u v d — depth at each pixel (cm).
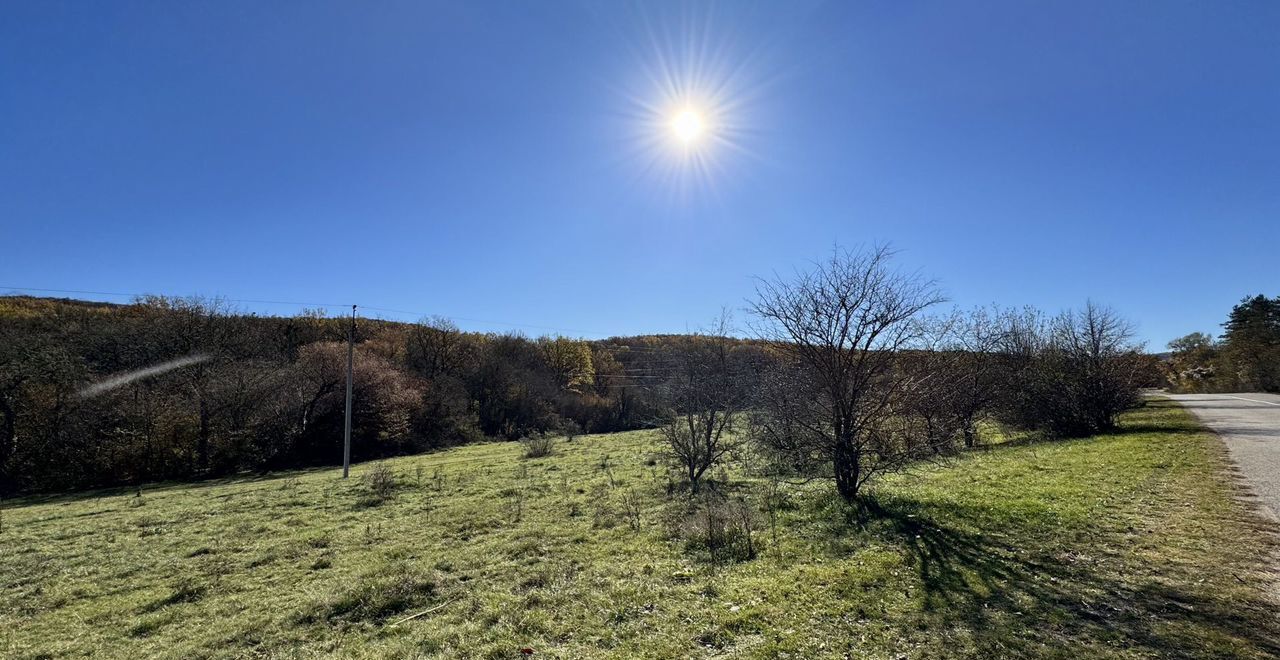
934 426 1091
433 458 3259
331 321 5762
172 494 2161
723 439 1870
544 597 669
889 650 456
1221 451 1399
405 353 5522
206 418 3188
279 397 3553
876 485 1148
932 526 820
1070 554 657
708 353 1656
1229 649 417
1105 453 1458
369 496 1656
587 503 1355
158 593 845
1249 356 5559
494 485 1758
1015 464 1359
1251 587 529
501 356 5703
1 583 934
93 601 832
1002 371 2097
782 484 1311
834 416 1047
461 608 670
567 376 6309
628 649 504
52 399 2900
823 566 689
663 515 1125
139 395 3103
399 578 800
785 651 471
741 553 784
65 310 4000
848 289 1009
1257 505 835
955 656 437
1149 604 503
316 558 995
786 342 1076
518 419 5259
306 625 664
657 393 2148
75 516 1661
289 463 3388
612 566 790
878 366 1029
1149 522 766
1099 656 418
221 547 1118
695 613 574
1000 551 684
